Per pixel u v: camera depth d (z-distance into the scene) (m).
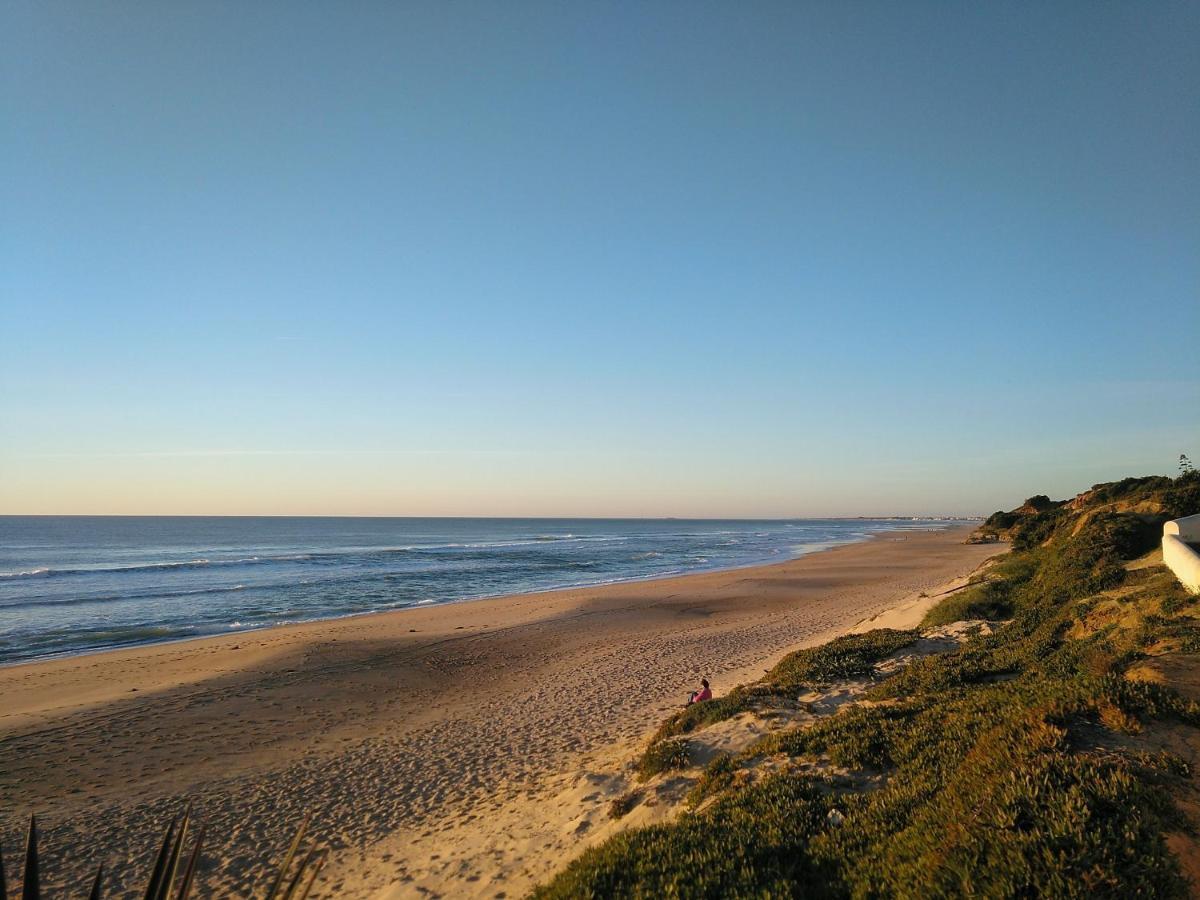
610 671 19.08
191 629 28.27
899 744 7.07
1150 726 5.59
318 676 19.23
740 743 9.21
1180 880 3.85
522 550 81.75
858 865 5.00
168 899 2.77
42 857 9.29
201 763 12.73
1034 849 4.21
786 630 24.30
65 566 58.03
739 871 5.22
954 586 25.64
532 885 6.78
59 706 16.41
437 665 20.64
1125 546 17.38
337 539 114.31
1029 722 5.89
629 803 8.07
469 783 11.16
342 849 9.15
